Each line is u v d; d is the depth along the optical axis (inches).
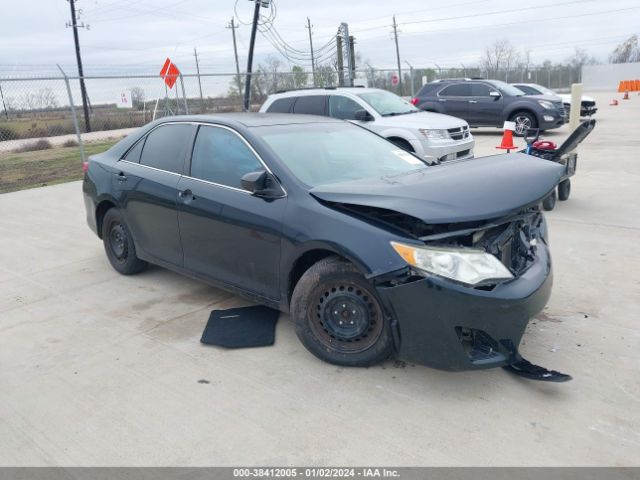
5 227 298.4
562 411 115.9
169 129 183.8
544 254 139.3
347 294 129.1
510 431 109.7
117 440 111.1
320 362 138.9
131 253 200.8
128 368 139.7
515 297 116.1
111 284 200.8
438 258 115.0
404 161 174.7
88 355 147.2
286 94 448.1
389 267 118.6
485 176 133.0
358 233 124.5
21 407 123.8
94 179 207.3
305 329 137.3
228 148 161.8
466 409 117.5
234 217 151.0
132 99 776.9
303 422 114.9
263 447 107.5
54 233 281.3
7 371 139.9
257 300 153.8
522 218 127.6
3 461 106.0
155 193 177.3
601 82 1998.0
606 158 445.7
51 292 195.2
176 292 190.9
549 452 103.3
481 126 677.3
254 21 822.5
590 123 222.2
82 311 177.2
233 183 157.0
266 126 165.6
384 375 131.8
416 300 116.6
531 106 635.5
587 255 213.8
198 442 109.7
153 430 113.9
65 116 938.1
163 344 152.3
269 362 140.2
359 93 424.5
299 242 134.6
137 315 172.6
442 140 390.6
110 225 207.6
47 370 139.8
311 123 179.0
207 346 150.3
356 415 116.6
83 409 122.2
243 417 117.3
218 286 166.1
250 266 151.3
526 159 151.3
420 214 113.3
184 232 169.9
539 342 145.2
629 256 210.5
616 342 144.0
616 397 120.2
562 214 276.2
